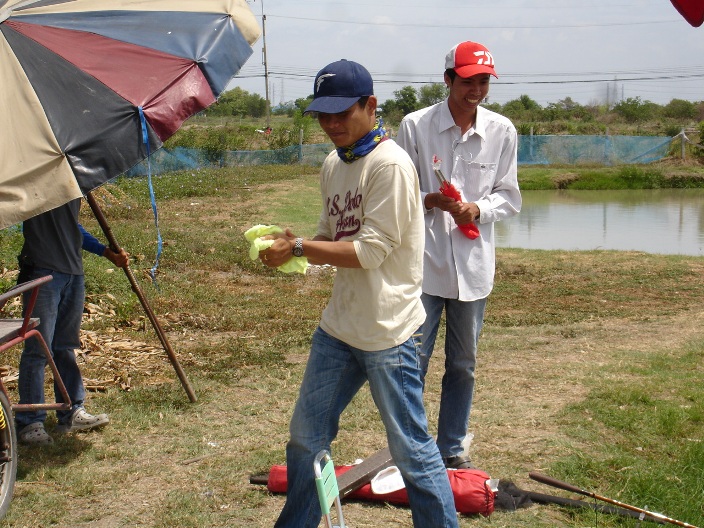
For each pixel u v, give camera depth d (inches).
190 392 226.2
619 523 155.6
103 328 308.7
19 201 154.7
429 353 172.4
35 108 159.3
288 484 133.0
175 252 480.4
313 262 124.3
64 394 175.3
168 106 170.4
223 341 298.5
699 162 1364.4
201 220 675.4
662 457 188.1
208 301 367.9
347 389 130.9
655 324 339.3
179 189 876.6
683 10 121.3
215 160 1306.6
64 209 189.2
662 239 676.1
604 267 477.7
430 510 129.6
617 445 196.1
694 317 352.8
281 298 384.8
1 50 164.9
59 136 158.1
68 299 196.2
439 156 172.1
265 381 248.8
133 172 1099.9
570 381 250.5
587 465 180.9
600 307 377.1
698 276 453.7
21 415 193.6
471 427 209.0
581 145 1400.1
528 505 163.9
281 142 1502.2
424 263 169.5
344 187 128.0
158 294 361.4
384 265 126.1
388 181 122.1
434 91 1987.0
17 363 256.2
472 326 170.1
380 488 162.4
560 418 215.5
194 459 187.2
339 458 186.4
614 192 1162.0
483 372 263.0
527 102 2554.1
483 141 171.9
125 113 165.2
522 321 343.9
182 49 179.2
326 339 130.0
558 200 1035.3
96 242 211.5
